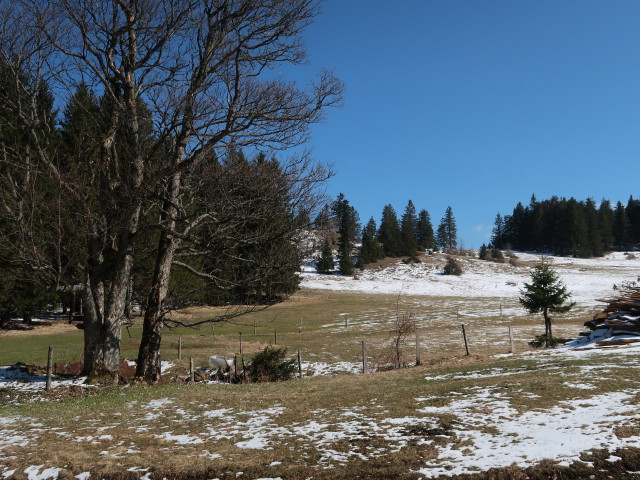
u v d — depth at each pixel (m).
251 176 17.17
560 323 40.69
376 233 147.75
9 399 14.91
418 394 12.15
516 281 90.31
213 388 15.80
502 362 17.05
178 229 18.75
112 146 18.95
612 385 10.66
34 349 29.27
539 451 7.23
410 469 7.09
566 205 143.75
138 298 28.98
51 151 24.33
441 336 33.91
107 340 17.98
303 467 7.50
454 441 8.06
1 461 8.73
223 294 19.78
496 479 6.58
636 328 20.20
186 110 16.50
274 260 17.91
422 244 151.50
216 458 8.21
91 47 17.31
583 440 7.44
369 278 94.06
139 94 18.05
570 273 98.12
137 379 16.92
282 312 53.22
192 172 17.92
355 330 40.53
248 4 16.81
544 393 10.58
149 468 7.95
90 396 14.80
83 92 18.47
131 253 18.20
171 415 11.80
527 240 157.25
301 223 17.55
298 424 10.08
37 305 39.03
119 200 17.45
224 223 17.88
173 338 35.06
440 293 77.75
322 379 17.66
